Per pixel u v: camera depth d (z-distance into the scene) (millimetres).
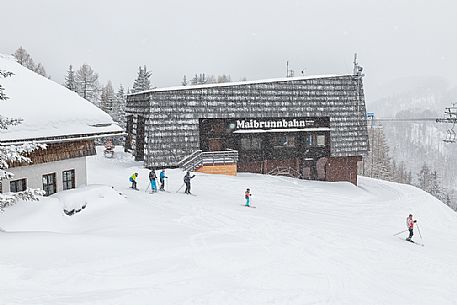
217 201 25688
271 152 40344
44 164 18672
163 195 26000
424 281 14031
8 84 19469
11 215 15094
